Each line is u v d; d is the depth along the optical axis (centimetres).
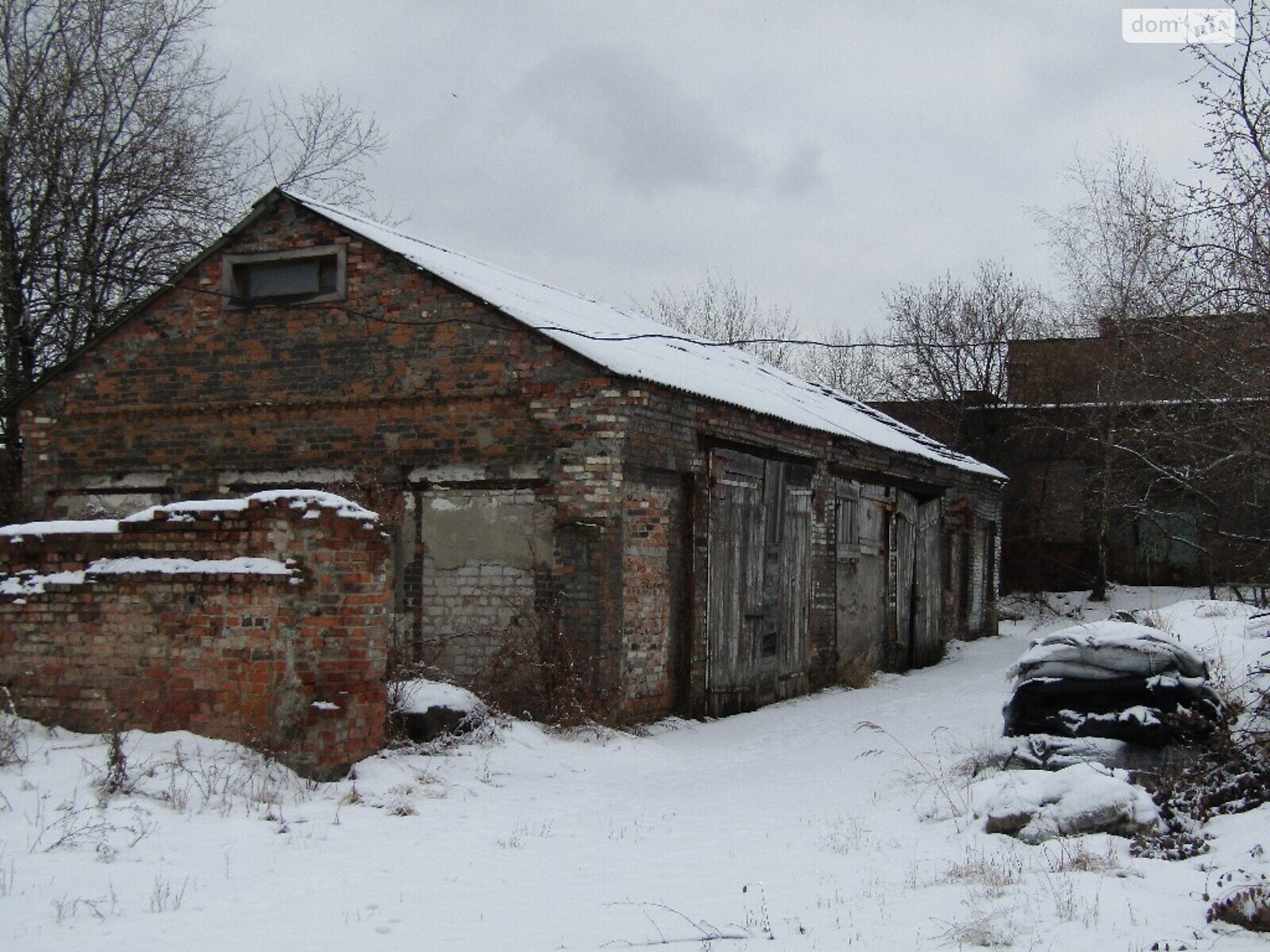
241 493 1577
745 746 1365
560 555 1388
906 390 4122
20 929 592
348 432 1524
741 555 1664
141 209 2245
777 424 1769
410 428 1491
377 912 657
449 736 1134
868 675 2008
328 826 834
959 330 4012
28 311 2120
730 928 635
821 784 1114
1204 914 627
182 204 2314
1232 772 895
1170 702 987
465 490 1455
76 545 1009
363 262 1528
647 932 629
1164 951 567
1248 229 1060
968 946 587
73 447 1677
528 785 1050
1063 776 859
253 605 945
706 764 1245
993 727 1348
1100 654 1022
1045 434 3622
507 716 1262
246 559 948
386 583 1000
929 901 676
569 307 1833
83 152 2188
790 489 1830
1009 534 3656
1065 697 1013
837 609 2014
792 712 1662
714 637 1585
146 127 2248
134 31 2245
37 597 1009
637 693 1430
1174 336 1141
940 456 2572
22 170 2089
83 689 990
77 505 1669
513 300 1543
